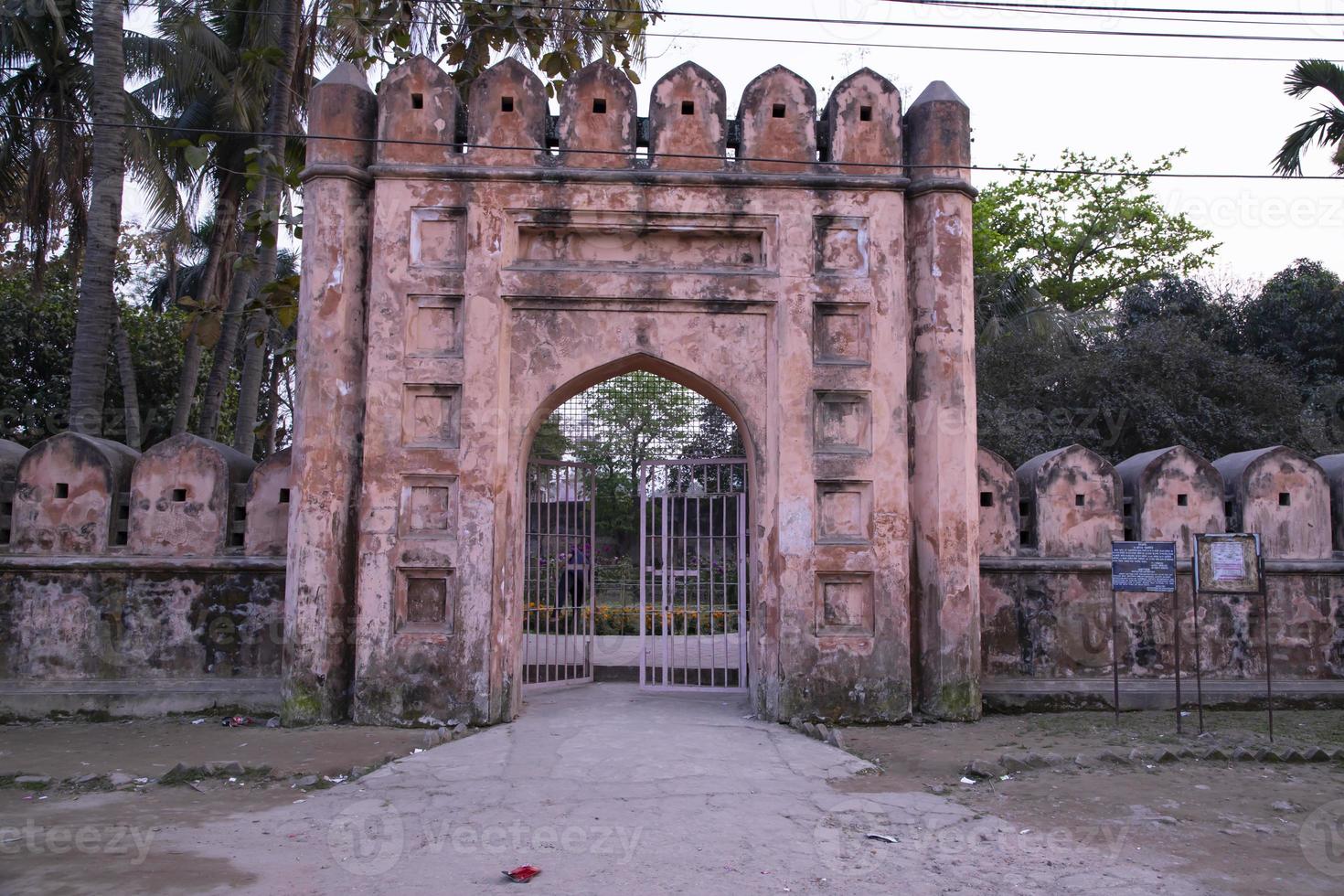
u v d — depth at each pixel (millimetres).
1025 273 19719
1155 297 21125
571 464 9398
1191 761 6219
